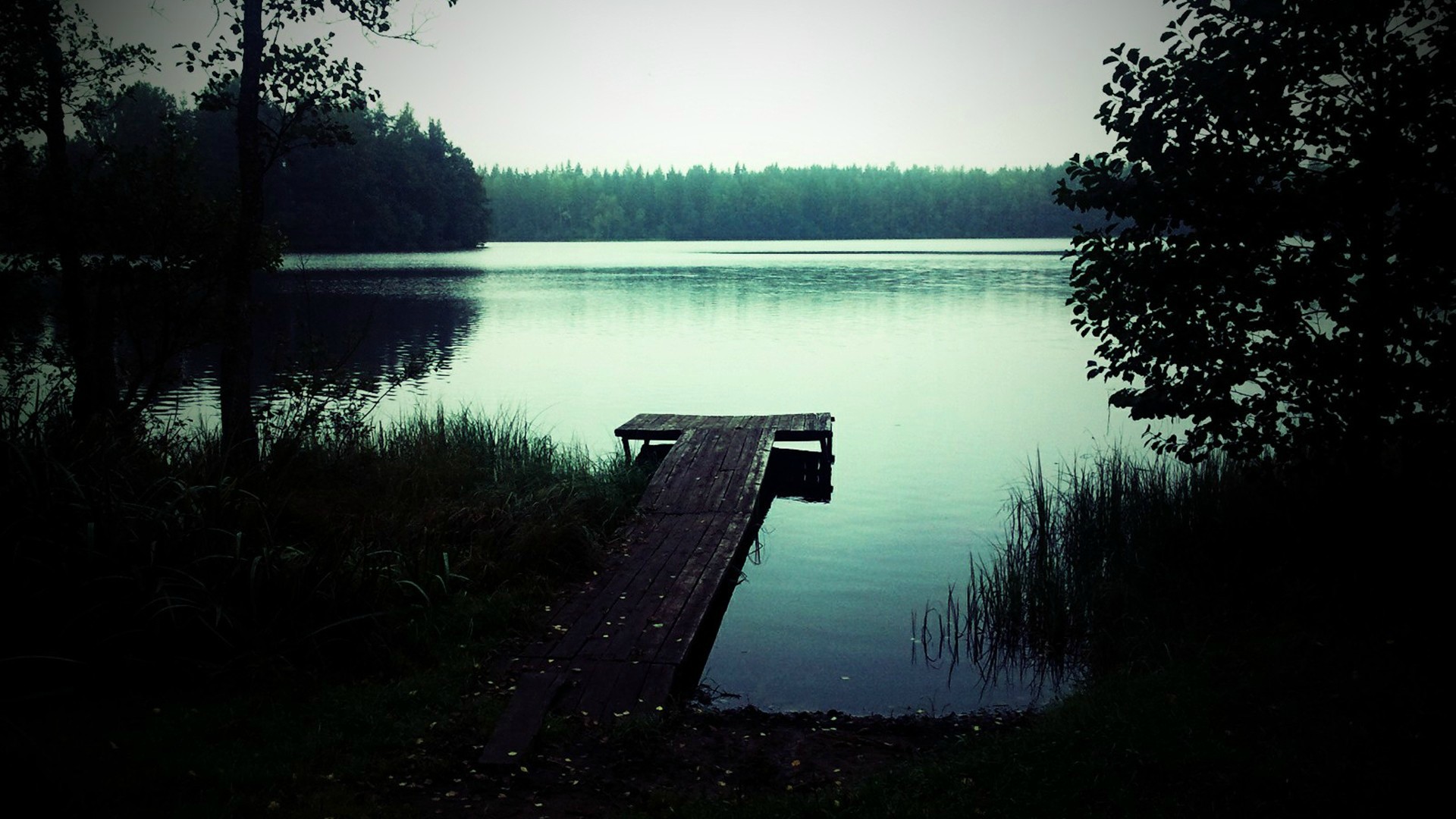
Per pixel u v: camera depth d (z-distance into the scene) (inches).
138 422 336.5
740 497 395.9
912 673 260.5
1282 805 156.7
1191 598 266.5
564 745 193.6
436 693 210.2
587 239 6653.5
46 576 204.4
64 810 150.9
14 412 248.5
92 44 364.5
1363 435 239.3
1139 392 265.4
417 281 1937.7
